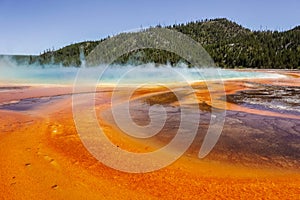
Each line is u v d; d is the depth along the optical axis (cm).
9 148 482
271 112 930
